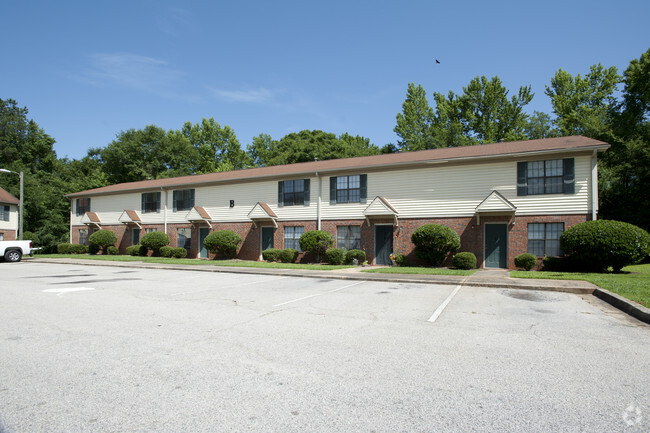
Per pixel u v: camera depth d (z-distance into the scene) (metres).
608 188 23.84
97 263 21.66
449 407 3.42
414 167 19.39
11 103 56.00
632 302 7.84
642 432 2.99
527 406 3.44
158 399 3.58
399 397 3.64
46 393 3.71
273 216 22.77
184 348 5.18
